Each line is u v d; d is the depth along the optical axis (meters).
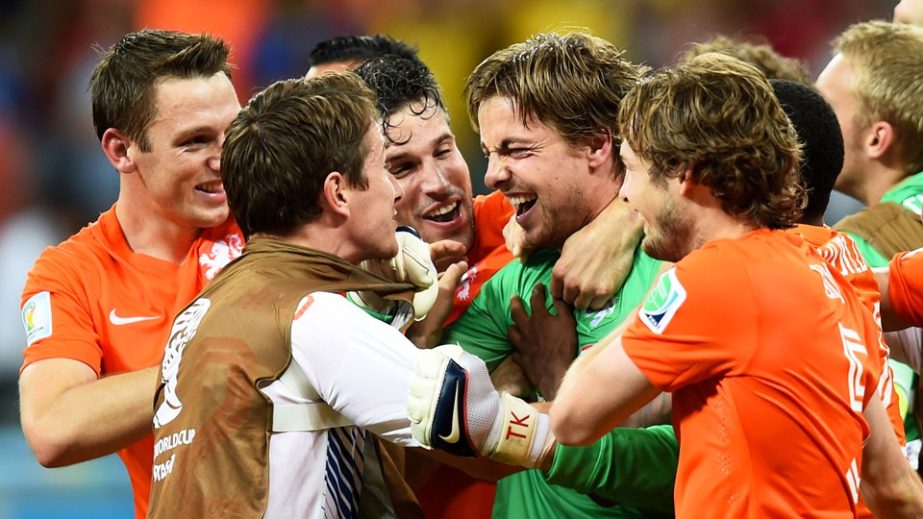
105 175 34.91
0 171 34.47
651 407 10.73
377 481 10.32
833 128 11.08
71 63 36.56
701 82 9.01
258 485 9.09
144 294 12.03
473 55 36.94
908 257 10.77
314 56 16.61
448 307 11.40
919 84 14.25
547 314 11.32
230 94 11.88
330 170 9.70
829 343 8.77
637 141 9.28
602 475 10.08
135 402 10.70
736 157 8.88
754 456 8.66
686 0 37.09
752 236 9.02
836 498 8.79
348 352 9.26
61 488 20.42
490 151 11.38
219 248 12.29
